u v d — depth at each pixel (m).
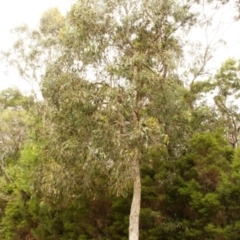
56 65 13.02
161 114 12.98
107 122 11.95
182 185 14.77
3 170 24.92
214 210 13.90
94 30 12.72
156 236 14.69
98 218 16.08
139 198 12.81
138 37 13.29
